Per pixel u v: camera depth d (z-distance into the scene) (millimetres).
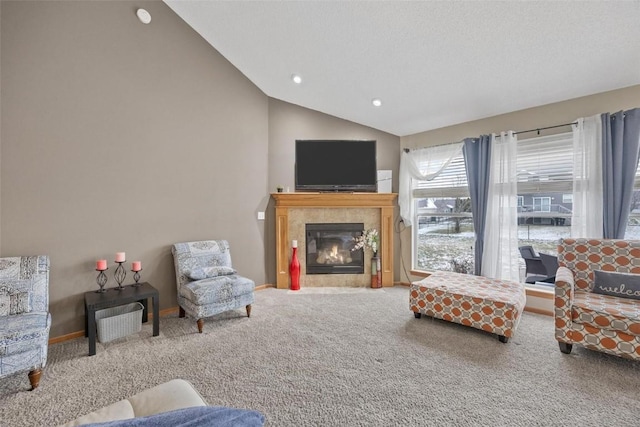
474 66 2939
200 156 3611
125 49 3010
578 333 2291
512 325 2508
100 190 2867
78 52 2729
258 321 3035
